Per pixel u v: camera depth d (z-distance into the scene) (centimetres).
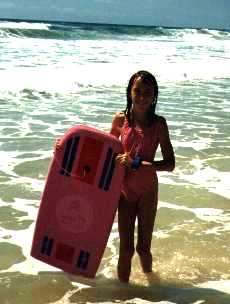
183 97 1054
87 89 1070
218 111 888
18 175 490
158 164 280
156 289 290
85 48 1984
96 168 272
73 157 272
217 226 386
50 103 896
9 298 273
